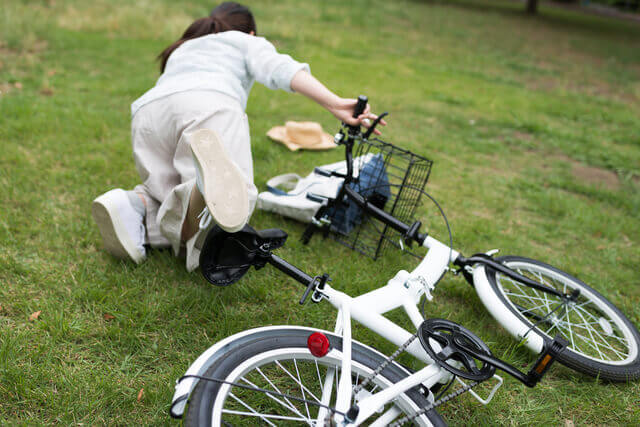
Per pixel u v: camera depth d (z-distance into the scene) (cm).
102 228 240
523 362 231
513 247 338
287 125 454
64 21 879
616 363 225
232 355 149
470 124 628
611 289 306
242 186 179
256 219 318
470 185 434
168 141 238
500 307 234
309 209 309
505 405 203
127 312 221
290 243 295
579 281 267
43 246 263
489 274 249
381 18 1559
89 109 481
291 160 423
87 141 404
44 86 537
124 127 450
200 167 181
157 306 225
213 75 236
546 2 3366
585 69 1228
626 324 249
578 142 612
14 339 197
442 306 264
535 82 1010
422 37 1362
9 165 344
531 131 634
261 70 238
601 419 206
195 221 220
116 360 199
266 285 252
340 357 160
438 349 163
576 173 512
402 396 151
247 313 232
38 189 318
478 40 1446
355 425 134
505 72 1071
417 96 728
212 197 174
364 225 334
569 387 220
